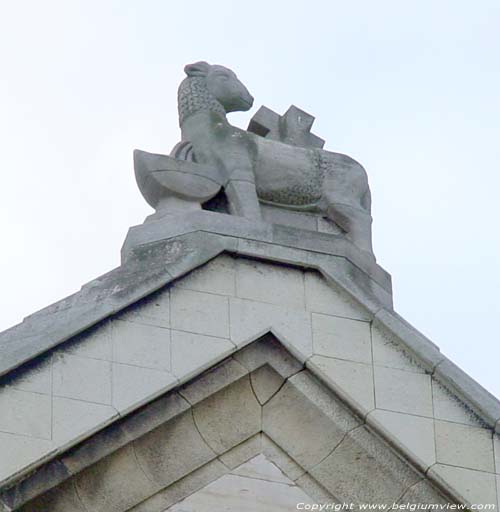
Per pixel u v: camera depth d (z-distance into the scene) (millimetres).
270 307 32906
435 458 32500
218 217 33406
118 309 32125
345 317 33156
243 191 34312
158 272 32531
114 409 31547
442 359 33031
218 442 32219
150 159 34281
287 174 34938
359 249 34125
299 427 32531
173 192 34125
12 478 30812
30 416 31172
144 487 31703
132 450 31797
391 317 33188
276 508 32062
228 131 34938
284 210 35031
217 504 31906
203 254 32844
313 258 33375
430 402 32844
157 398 31938
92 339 31906
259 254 33125
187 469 31984
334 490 32344
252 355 32625
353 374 32750
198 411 32250
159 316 32375
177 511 31734
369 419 32531
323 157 35406
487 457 32688
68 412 31344
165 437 31984
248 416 32469
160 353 32125
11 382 31281
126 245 33219
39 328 31812
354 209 35125
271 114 35938
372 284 33812
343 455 32500
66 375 31547
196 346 32312
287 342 32688
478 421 32875
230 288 32844
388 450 32594
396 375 32938
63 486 31297
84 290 32375
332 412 32656
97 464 31531
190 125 35094
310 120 36094
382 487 32438
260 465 32281
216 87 35500
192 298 32625
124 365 31891
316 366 32625
